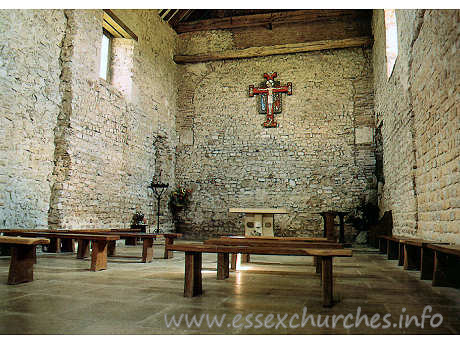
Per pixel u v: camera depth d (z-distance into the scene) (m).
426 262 3.88
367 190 10.41
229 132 11.51
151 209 10.29
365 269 4.71
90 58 7.81
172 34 11.96
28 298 2.67
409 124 5.99
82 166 7.44
